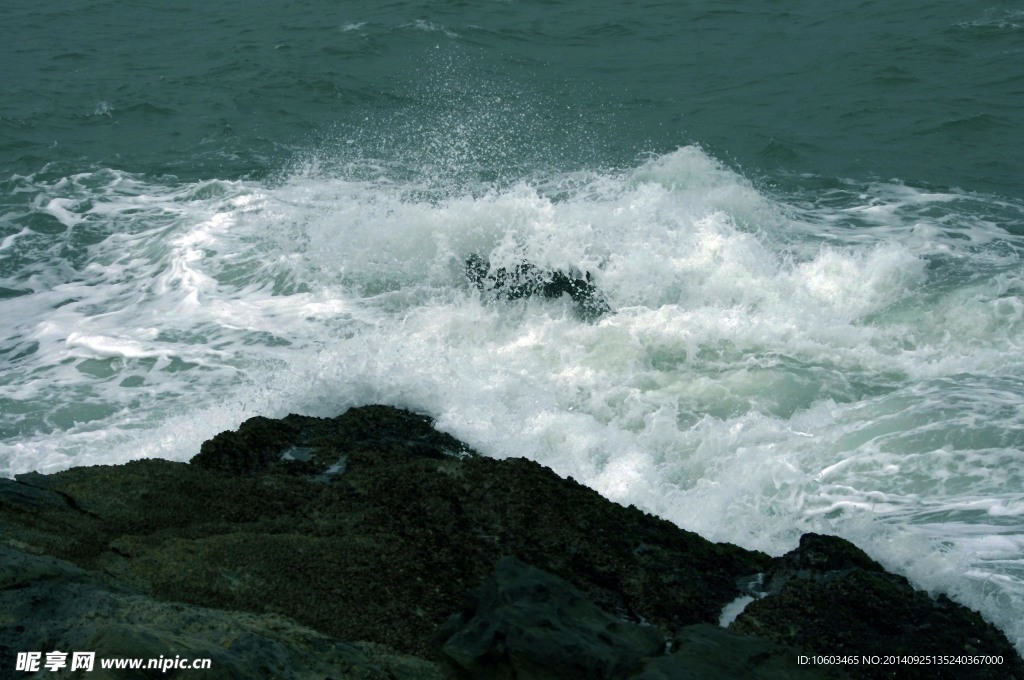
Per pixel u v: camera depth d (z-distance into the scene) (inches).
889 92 764.0
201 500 259.6
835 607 225.8
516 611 178.1
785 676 177.9
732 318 393.7
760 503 289.9
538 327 401.4
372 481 269.7
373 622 213.5
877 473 298.4
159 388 377.7
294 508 261.1
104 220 560.4
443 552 241.3
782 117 725.3
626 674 170.4
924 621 225.5
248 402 345.7
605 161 644.7
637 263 423.5
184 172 638.5
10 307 466.6
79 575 207.0
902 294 416.5
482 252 451.5
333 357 373.1
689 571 244.4
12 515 241.8
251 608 212.1
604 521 256.4
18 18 1103.0
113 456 327.9
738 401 346.3
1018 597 236.4
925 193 573.3
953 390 338.6
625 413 344.5
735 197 526.0
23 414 362.9
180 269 479.5
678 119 730.8
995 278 423.2
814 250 486.0
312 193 581.6
